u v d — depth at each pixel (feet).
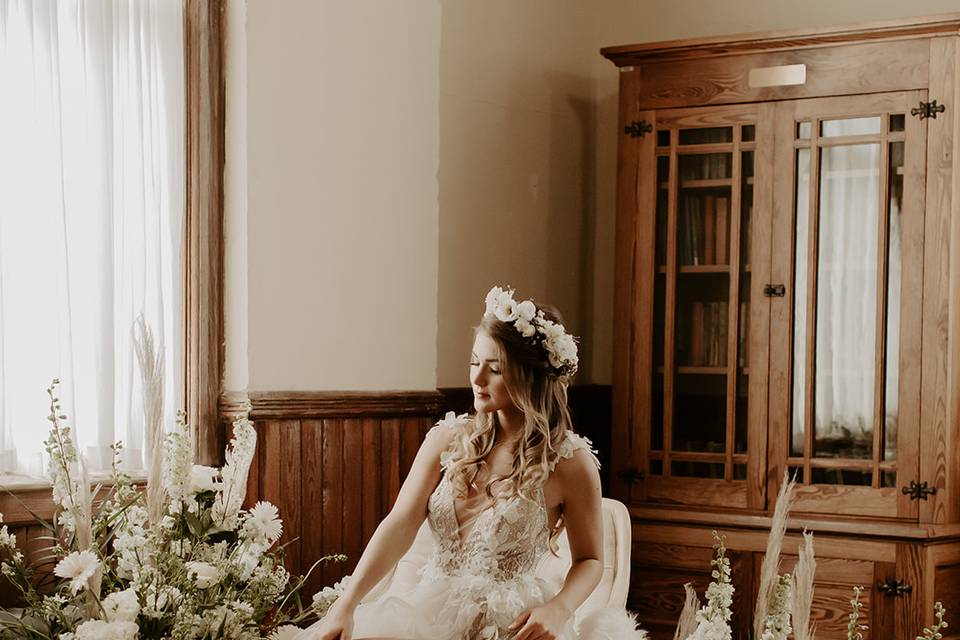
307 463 12.82
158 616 7.73
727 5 16.79
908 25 13.87
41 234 11.28
